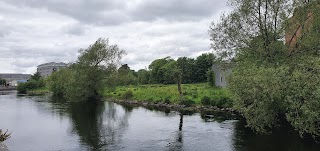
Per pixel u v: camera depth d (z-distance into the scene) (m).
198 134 25.14
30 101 62.69
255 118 20.61
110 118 35.84
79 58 62.75
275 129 25.42
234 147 20.62
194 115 36.06
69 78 64.44
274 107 21.81
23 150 21.05
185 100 44.88
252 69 22.52
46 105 52.84
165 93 55.06
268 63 26.34
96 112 42.00
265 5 29.20
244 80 20.77
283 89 19.75
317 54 26.70
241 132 25.23
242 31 31.20
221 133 25.19
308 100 18.22
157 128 28.48
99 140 23.80
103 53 63.41
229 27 31.91
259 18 29.47
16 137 25.25
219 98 40.72
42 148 21.52
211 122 30.55
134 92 63.94
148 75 138.88
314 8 27.39
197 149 20.52
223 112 37.53
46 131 27.75
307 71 20.11
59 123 32.22
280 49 28.39
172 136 24.75
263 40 29.25
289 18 28.48
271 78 19.91
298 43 27.56
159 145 21.89
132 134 25.92
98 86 62.75
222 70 33.75
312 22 27.72
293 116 20.53
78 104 54.66
